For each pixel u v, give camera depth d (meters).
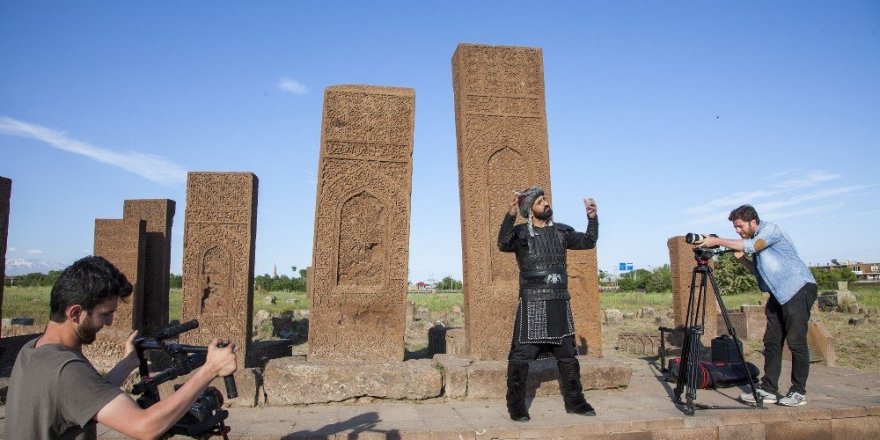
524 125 8.05
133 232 15.81
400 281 7.36
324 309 7.15
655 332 13.45
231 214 10.83
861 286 46.06
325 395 6.06
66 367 2.32
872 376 7.55
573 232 5.59
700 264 5.88
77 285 2.46
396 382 6.14
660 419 5.16
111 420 2.28
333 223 7.34
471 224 7.68
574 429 5.00
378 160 7.52
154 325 17.39
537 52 8.25
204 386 2.38
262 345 10.13
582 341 8.95
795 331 5.66
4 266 8.72
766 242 5.78
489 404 5.98
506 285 7.60
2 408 6.04
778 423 5.31
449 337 8.59
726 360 6.93
